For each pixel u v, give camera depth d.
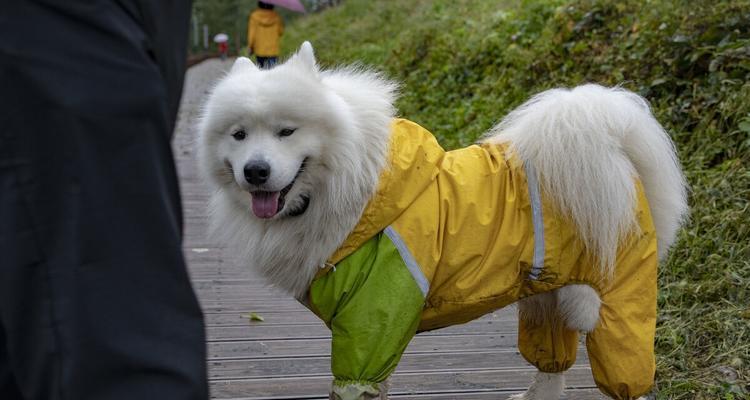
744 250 4.09
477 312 2.77
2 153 1.30
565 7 8.16
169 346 1.35
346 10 21.20
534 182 2.75
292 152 2.59
